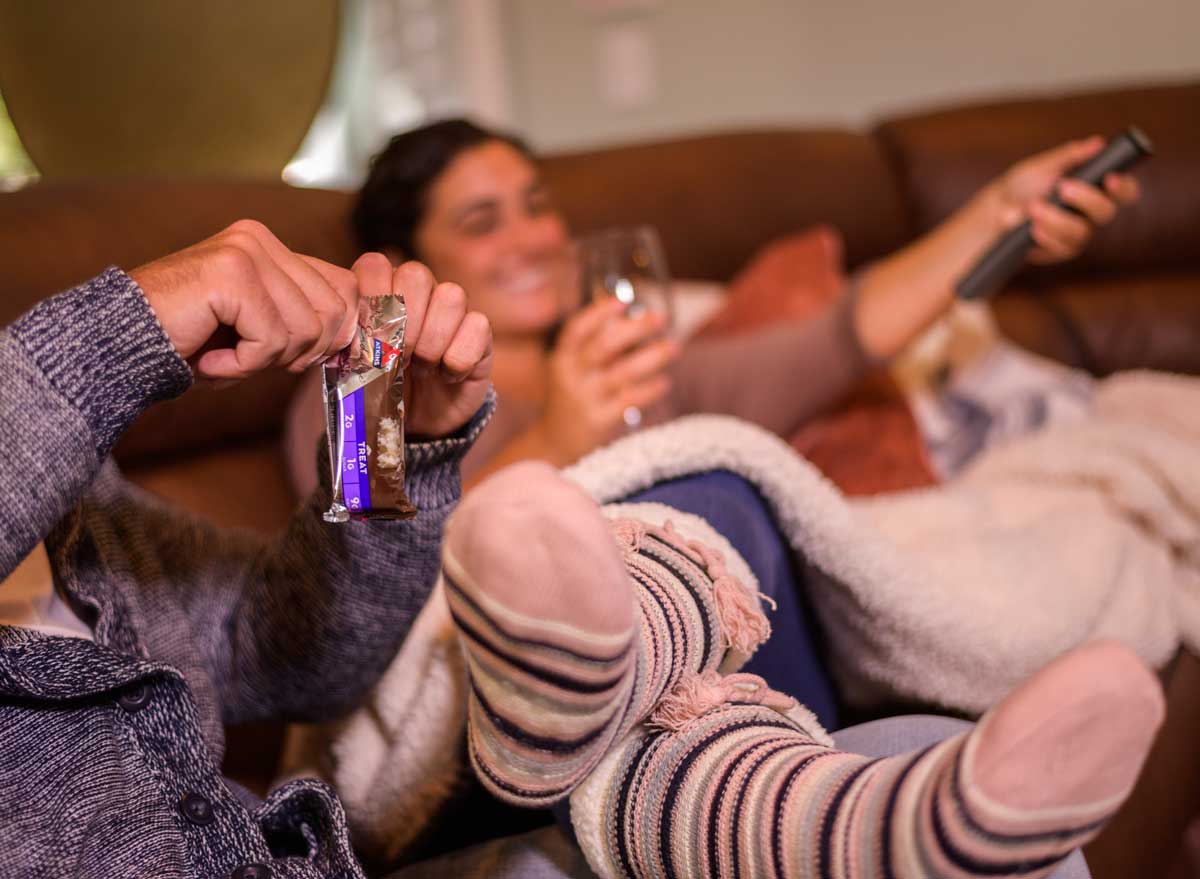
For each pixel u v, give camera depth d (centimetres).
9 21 112
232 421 119
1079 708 37
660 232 165
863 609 77
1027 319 183
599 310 111
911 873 40
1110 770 39
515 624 44
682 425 76
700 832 47
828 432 135
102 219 107
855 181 184
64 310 45
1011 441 144
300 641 69
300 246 122
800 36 283
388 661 72
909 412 139
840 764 46
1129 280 191
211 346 50
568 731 47
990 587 87
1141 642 92
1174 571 107
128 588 65
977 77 268
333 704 73
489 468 113
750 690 55
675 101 288
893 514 113
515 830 76
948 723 63
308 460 116
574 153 171
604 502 72
